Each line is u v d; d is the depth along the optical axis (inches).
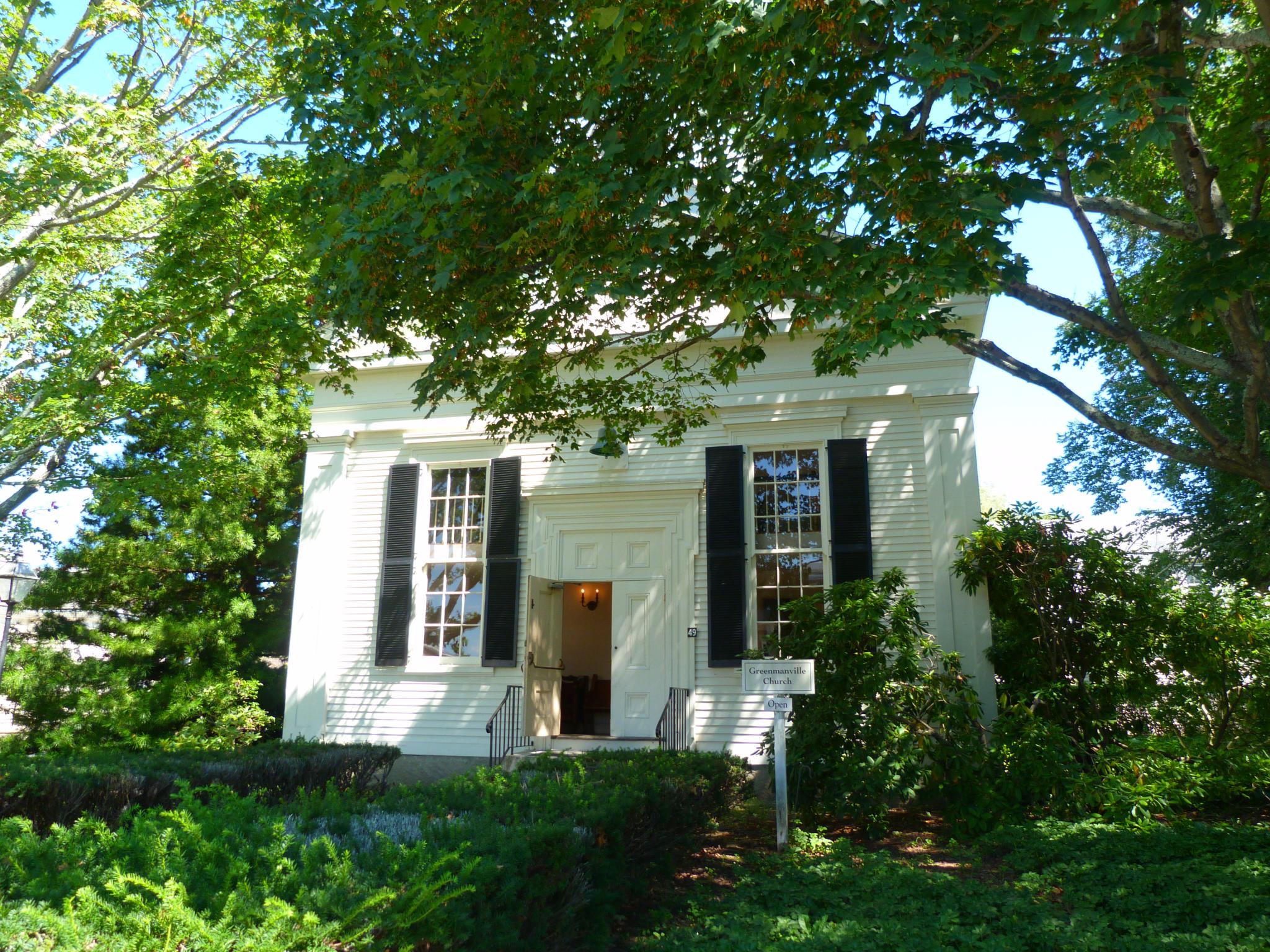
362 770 362.3
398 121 299.4
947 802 363.3
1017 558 410.3
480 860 140.0
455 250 269.1
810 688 309.4
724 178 231.5
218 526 658.8
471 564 530.9
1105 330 289.6
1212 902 220.4
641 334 397.4
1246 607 375.6
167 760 319.0
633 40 234.2
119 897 109.8
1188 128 252.1
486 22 267.7
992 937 202.1
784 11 196.4
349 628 534.3
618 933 216.5
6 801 257.8
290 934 106.7
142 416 650.2
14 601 463.2
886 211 226.7
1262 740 363.6
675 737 462.9
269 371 547.2
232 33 555.2
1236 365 281.9
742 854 303.6
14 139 477.4
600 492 510.9
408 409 551.8
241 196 433.4
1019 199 223.8
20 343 700.7
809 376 489.7
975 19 209.5
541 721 488.1
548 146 275.7
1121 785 322.3
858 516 462.6
